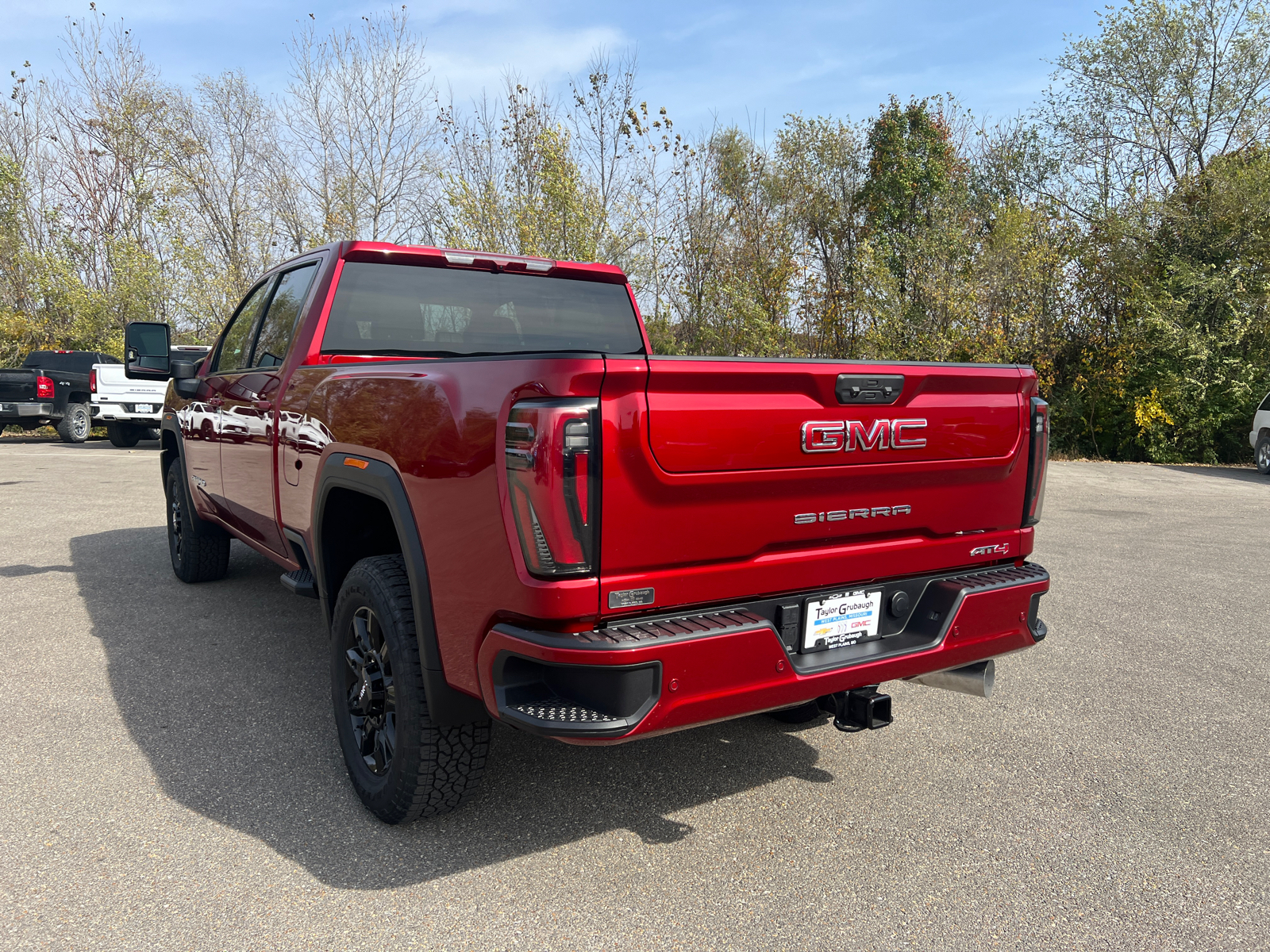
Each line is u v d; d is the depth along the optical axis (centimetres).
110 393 1636
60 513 883
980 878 256
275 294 428
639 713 213
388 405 266
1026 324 1956
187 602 543
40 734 344
